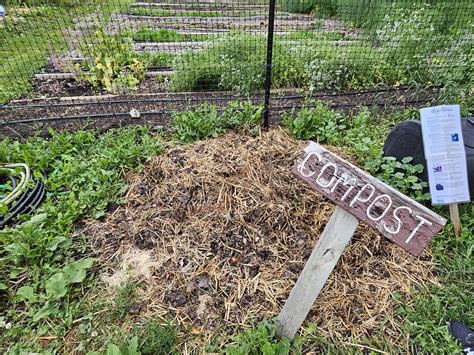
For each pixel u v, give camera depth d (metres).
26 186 2.88
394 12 5.42
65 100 4.29
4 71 4.73
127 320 1.99
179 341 1.88
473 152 2.46
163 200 2.62
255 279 2.16
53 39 5.67
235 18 6.76
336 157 1.41
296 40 5.31
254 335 1.83
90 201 2.66
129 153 2.98
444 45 4.59
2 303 2.08
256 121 3.51
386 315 1.99
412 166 2.63
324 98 4.23
